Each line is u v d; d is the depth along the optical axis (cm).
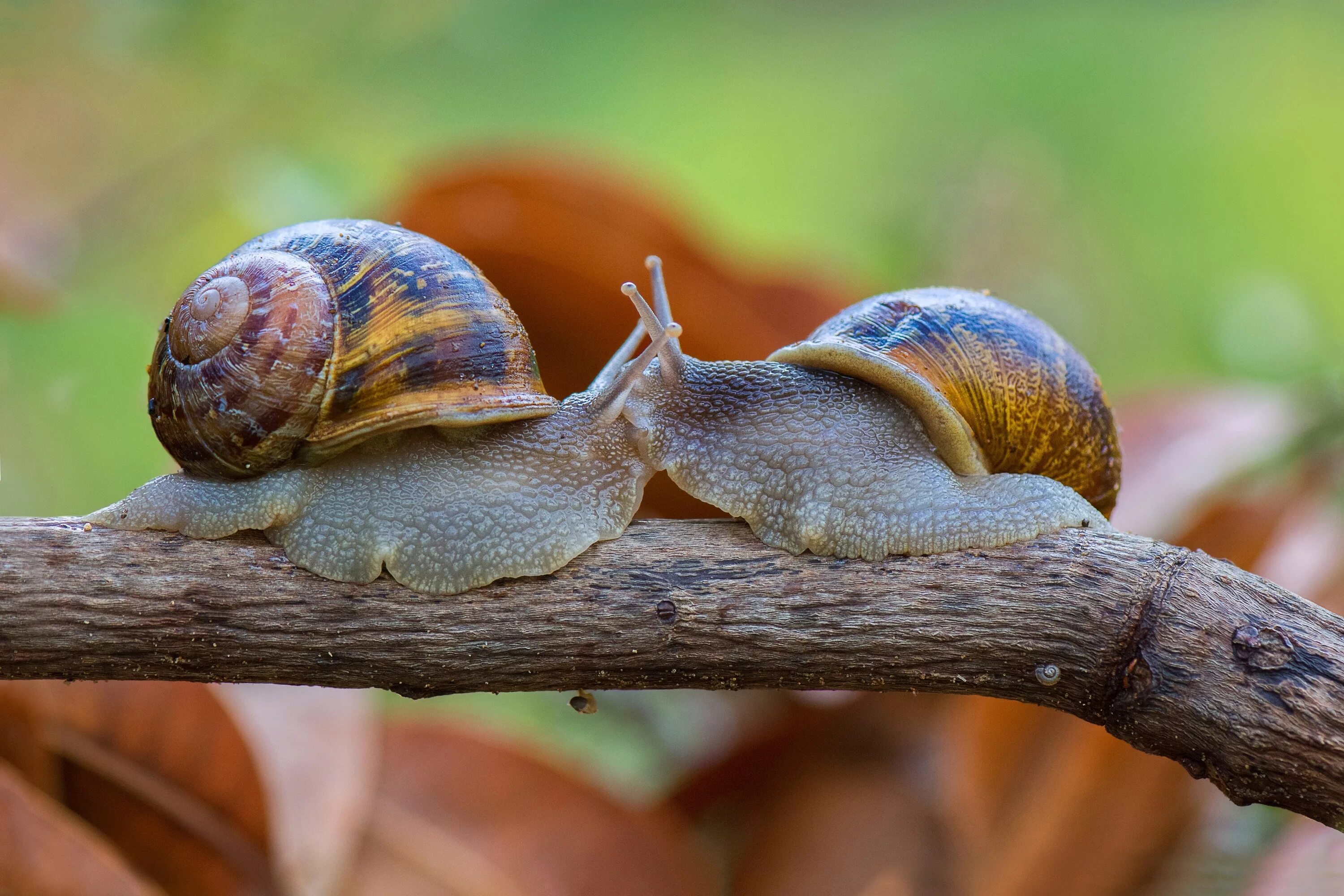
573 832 42
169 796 40
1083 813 42
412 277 38
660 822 43
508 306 39
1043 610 37
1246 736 36
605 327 45
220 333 38
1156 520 43
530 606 37
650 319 39
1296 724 36
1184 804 42
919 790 43
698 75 85
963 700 42
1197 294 65
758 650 37
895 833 43
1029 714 42
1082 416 39
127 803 40
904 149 68
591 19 83
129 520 37
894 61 87
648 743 46
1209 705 36
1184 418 45
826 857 43
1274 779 36
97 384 46
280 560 37
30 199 49
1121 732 37
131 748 40
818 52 89
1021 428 39
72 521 37
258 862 40
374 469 38
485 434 38
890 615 37
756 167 75
